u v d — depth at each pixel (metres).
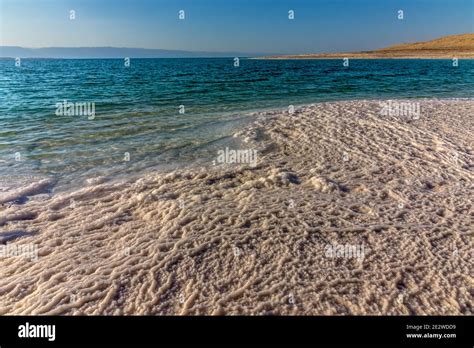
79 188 7.21
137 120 13.48
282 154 9.04
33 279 4.57
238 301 4.18
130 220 5.97
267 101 18.91
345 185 7.13
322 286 4.38
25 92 24.12
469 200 6.45
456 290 4.29
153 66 77.75
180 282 4.47
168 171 8.03
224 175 7.75
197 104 17.81
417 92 22.81
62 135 11.17
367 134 10.40
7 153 9.34
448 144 9.41
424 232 5.44
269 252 5.00
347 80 32.97
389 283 4.41
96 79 36.62
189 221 5.82
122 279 4.51
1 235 5.52
